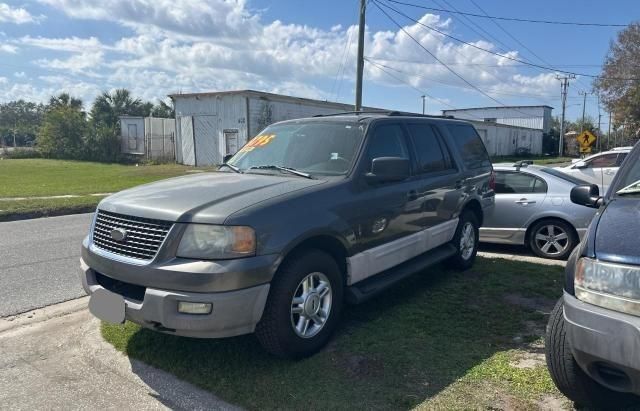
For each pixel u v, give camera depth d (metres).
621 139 81.88
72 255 7.79
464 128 6.80
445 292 5.61
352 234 4.27
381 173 4.30
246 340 4.27
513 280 6.11
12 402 3.43
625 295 2.57
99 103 58.44
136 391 3.54
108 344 4.29
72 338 4.49
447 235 5.95
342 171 4.49
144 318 3.50
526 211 7.59
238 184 4.13
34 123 100.56
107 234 3.84
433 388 3.46
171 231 3.47
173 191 3.97
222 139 31.81
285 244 3.62
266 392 3.43
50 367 3.94
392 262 4.89
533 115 76.75
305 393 3.41
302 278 3.79
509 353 4.01
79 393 3.54
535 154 71.56
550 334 3.19
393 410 3.20
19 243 8.77
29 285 6.14
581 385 3.09
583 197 4.13
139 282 3.52
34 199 14.44
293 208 3.79
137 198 3.88
